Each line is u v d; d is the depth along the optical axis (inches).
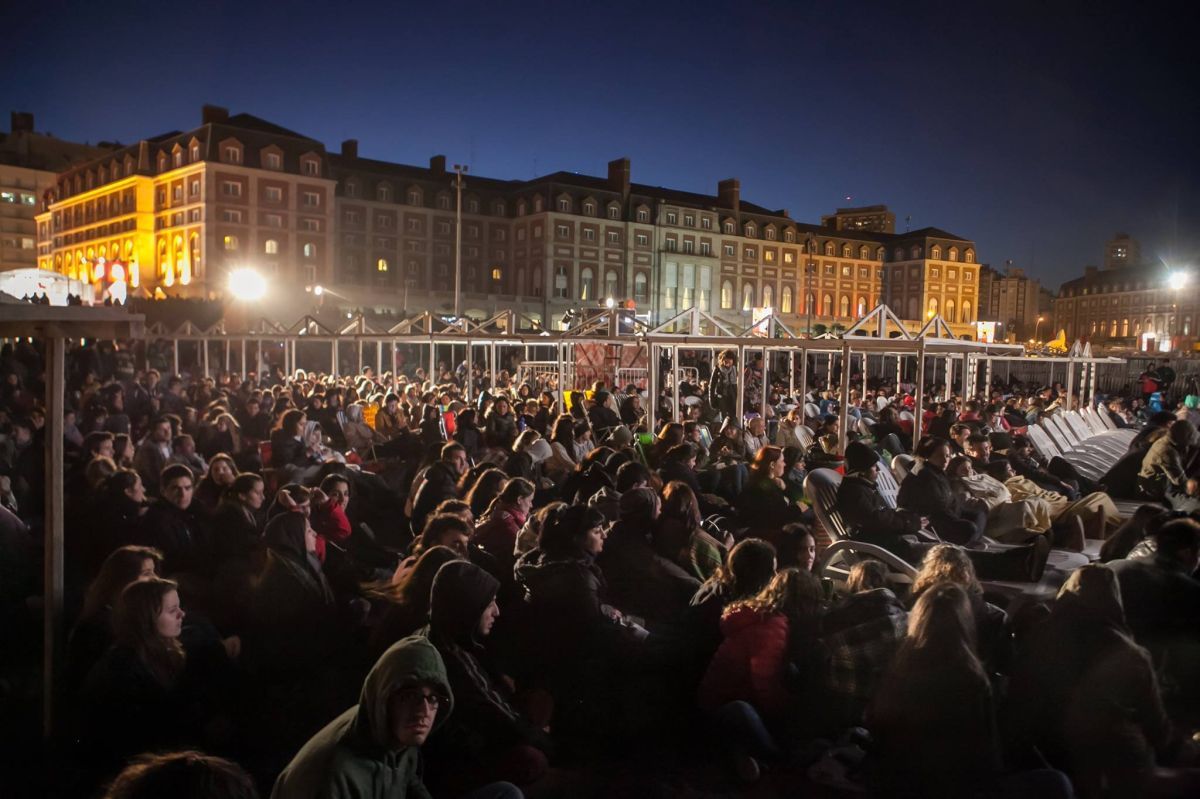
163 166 2378.2
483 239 2709.2
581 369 901.8
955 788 136.3
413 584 170.1
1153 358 1140.5
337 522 267.3
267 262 2263.8
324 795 92.7
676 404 623.8
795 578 174.7
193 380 850.8
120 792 66.6
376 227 2503.7
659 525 229.8
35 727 179.2
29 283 1177.4
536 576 185.6
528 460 345.4
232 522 217.8
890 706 141.9
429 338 722.2
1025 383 1273.4
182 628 168.6
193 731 150.6
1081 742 143.2
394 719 95.3
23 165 3447.3
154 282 2411.4
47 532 161.5
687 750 178.2
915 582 187.6
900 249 3408.0
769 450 314.7
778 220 3125.0
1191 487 336.2
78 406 518.0
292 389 674.8
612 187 2834.6
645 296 2827.3
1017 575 271.1
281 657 197.2
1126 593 194.9
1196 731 177.3
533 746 160.1
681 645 185.6
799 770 164.9
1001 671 183.2
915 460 395.2
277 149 2278.5
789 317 3142.2
